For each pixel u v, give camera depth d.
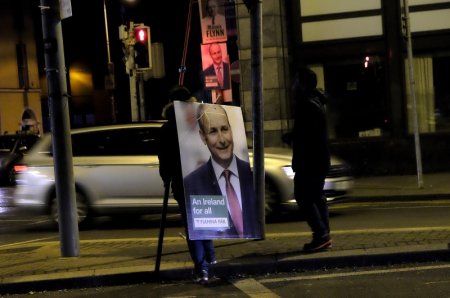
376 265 6.61
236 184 6.56
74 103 43.31
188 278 6.42
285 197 9.76
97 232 10.00
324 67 16.23
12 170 20.83
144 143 10.28
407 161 15.92
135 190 10.09
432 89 15.90
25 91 35.88
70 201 7.21
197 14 26.81
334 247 7.01
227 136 6.57
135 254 7.23
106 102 42.72
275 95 15.63
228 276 6.45
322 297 5.60
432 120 15.91
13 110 34.97
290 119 15.93
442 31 15.70
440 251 6.62
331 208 11.69
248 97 15.61
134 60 14.70
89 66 43.06
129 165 10.12
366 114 16.12
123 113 33.25
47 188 10.41
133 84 14.97
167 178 6.25
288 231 8.99
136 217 11.55
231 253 6.98
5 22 34.84
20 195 10.59
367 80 16.08
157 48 15.26
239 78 15.45
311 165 6.70
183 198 6.31
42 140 10.76
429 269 6.36
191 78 27.09
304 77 6.75
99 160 10.21
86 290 6.24
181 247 7.61
